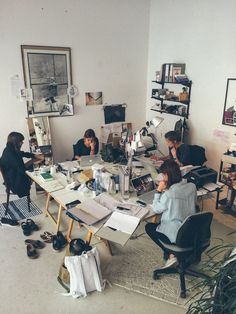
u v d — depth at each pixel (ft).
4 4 11.85
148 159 12.42
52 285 8.25
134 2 14.98
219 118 13.03
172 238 7.68
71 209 8.00
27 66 13.05
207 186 9.69
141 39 15.88
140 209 8.09
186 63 14.08
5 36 12.26
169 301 7.72
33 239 10.34
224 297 3.94
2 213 12.14
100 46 14.71
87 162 11.59
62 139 14.97
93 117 15.65
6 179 11.22
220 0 11.90
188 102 14.28
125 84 16.17
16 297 7.86
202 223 7.20
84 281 7.77
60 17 13.21
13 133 11.44
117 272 8.72
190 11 13.28
